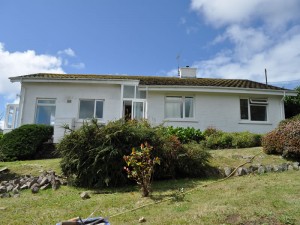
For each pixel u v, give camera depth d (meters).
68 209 6.18
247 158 10.66
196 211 5.57
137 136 8.77
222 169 9.39
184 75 22.20
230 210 5.44
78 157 8.37
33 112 16.88
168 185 8.13
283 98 17.50
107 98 17.45
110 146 8.24
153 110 16.91
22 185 8.18
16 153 12.98
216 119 17.06
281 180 7.96
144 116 17.08
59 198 7.09
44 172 9.16
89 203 6.57
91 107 17.42
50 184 8.27
